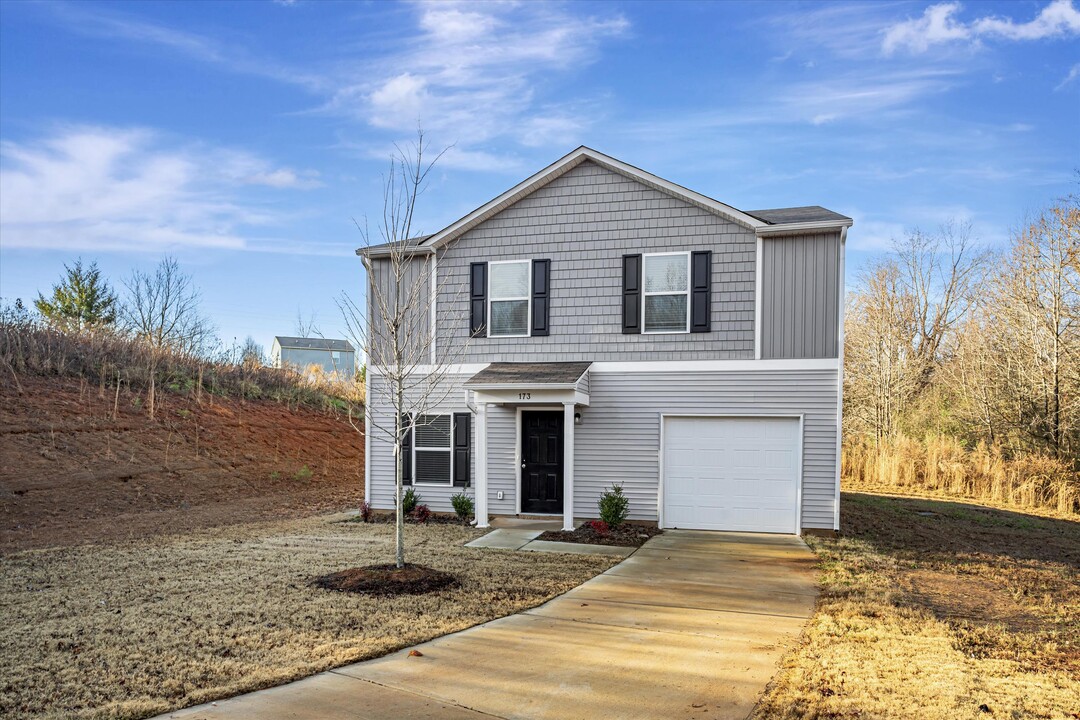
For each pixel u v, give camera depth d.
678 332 12.95
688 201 12.95
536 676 5.34
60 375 18.62
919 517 16.02
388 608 7.16
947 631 6.56
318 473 20.33
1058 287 23.30
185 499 15.27
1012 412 24.89
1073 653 6.07
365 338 13.64
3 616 6.69
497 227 14.03
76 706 4.62
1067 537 14.41
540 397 12.53
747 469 12.61
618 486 13.01
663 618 7.05
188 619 6.64
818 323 12.30
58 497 13.28
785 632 6.59
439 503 14.16
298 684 5.11
